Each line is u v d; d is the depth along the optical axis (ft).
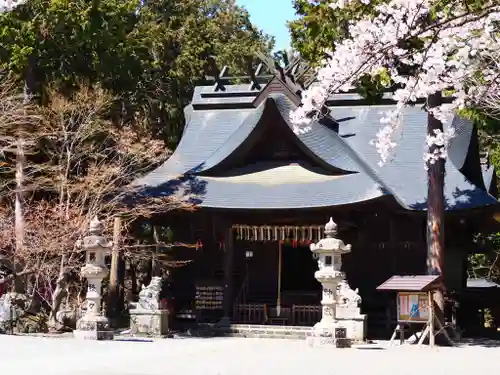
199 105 100.94
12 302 71.67
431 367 47.60
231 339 72.38
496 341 72.02
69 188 84.58
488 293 90.27
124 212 80.33
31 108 85.97
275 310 83.82
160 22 119.85
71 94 89.97
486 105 61.16
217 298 84.38
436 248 72.74
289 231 82.84
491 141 111.24
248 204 80.84
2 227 80.02
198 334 77.71
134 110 105.09
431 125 71.92
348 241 86.89
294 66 90.89
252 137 86.43
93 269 67.36
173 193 83.46
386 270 84.94
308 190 82.17
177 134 113.29
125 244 88.12
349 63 40.09
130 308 82.79
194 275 89.92
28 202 86.94
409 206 81.35
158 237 95.30
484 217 85.25
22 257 74.95
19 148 81.76
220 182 85.81
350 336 69.62
